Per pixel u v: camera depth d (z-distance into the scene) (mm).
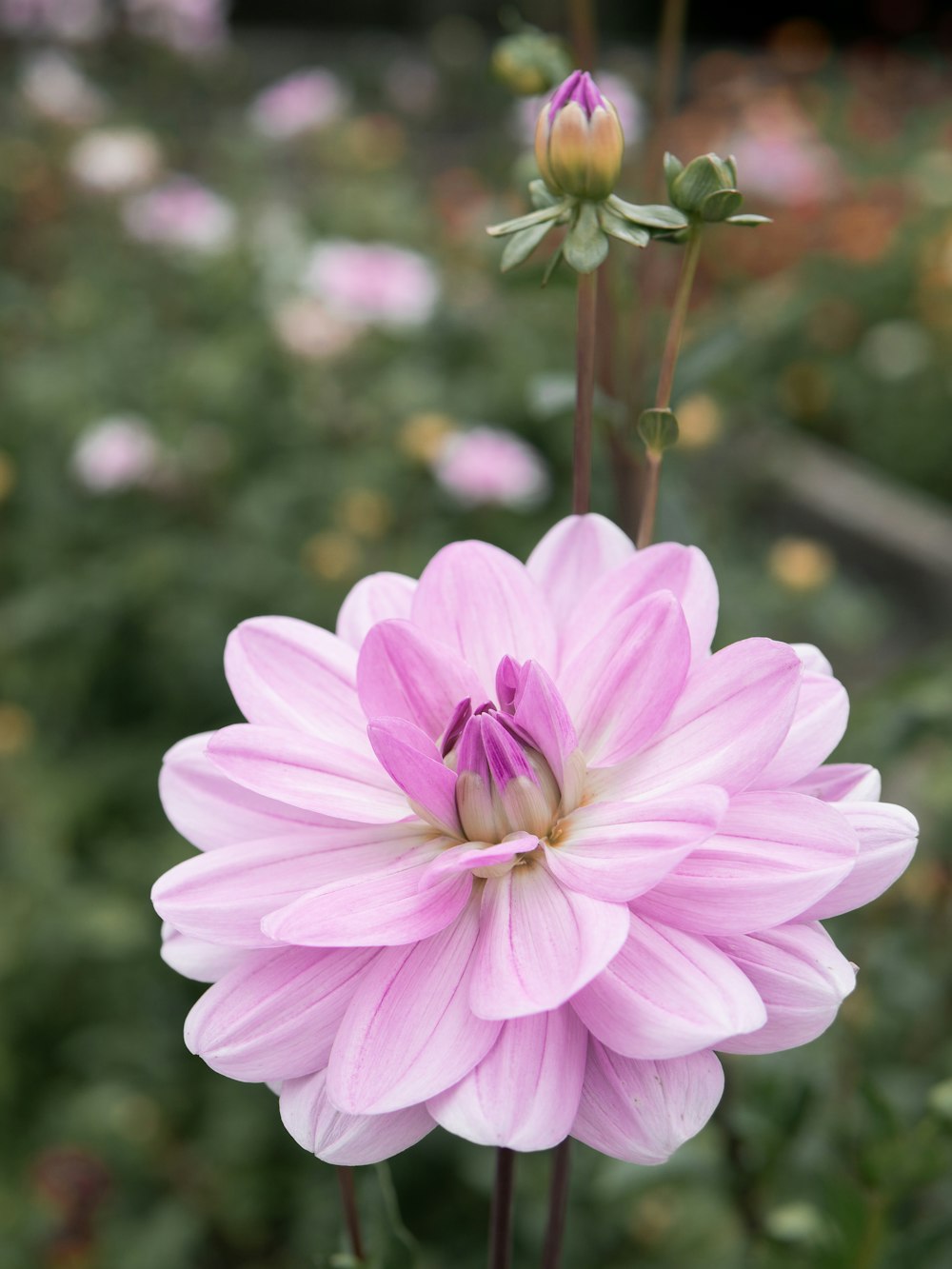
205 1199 654
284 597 950
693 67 2434
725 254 1346
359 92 2428
